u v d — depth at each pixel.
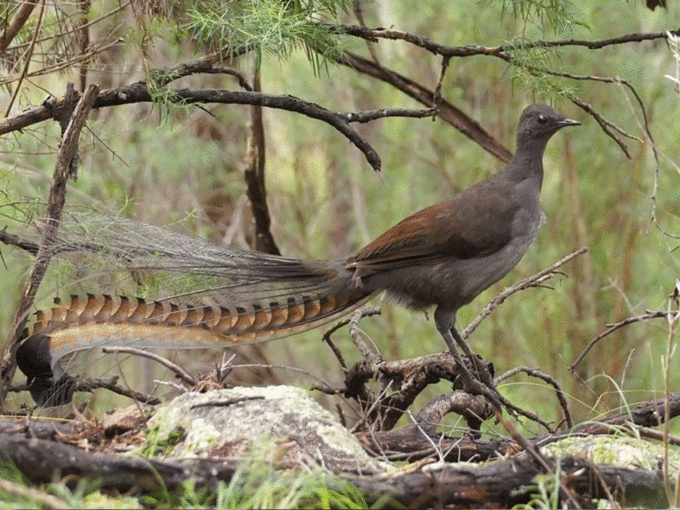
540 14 11.76
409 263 10.71
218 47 11.20
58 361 9.48
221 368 9.88
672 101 17.81
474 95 19.38
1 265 12.47
